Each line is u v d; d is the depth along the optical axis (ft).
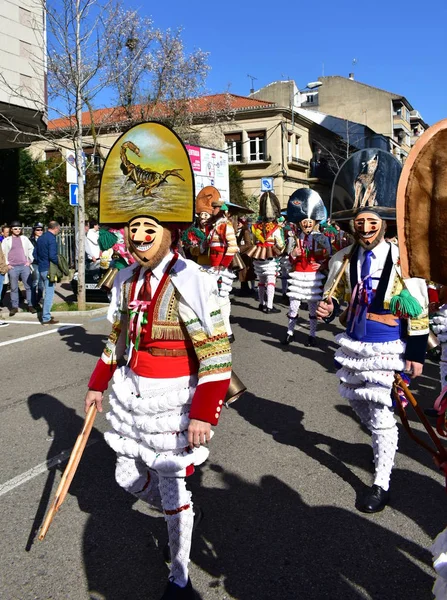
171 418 8.20
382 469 11.58
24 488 12.44
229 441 15.06
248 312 37.81
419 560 9.78
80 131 37.52
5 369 23.18
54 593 8.99
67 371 22.50
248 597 8.88
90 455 14.20
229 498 11.96
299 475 12.99
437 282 5.87
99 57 38.19
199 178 49.49
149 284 8.46
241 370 22.50
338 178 12.61
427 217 5.79
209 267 25.62
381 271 11.46
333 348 26.58
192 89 71.51
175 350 8.31
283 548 10.16
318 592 8.99
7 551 10.09
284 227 48.83
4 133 57.88
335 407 17.85
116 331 9.11
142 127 8.55
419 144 5.83
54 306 38.86
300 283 26.58
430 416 17.07
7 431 15.93
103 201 8.80
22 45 50.90
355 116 164.25
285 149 112.78
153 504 9.27
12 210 89.45
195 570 9.57
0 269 34.30
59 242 59.57
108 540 10.43
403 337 11.46
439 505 11.66
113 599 8.86
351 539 10.41
